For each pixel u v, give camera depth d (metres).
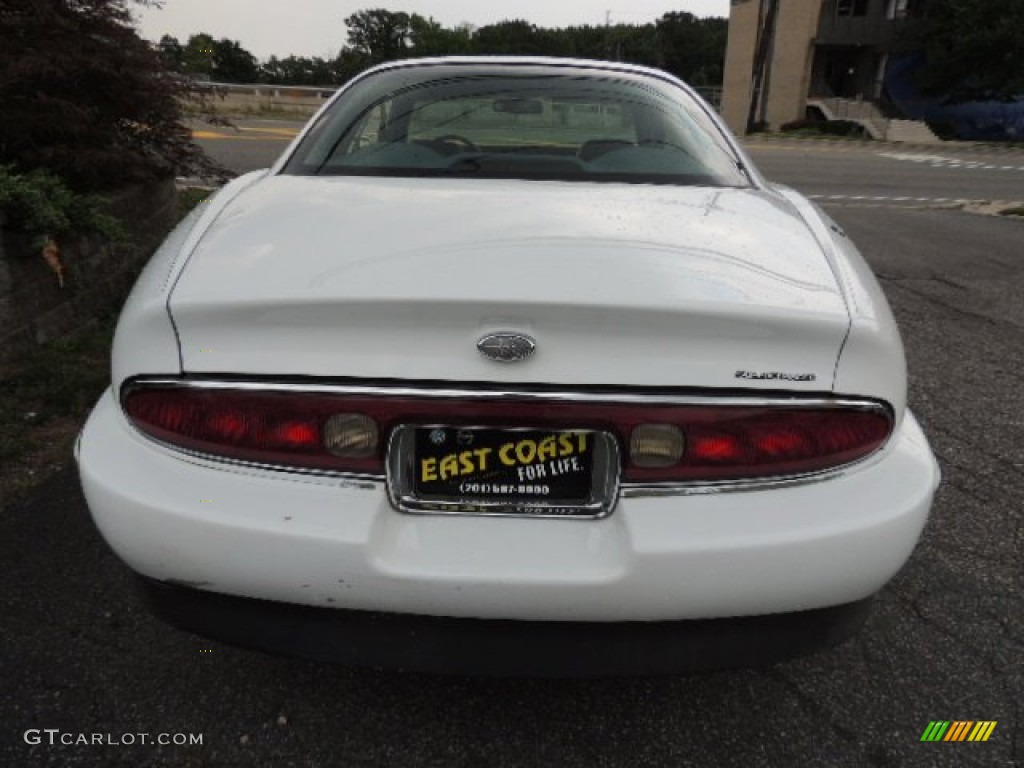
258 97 24.25
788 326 1.40
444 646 1.49
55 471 2.77
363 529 1.41
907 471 1.54
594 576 1.41
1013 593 2.34
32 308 3.54
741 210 1.92
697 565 1.41
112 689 1.88
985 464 3.12
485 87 2.45
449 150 2.30
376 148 2.30
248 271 1.49
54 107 3.94
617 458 1.43
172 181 5.73
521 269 1.47
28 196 3.38
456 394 1.40
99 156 4.14
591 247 1.57
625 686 1.97
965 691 1.97
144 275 1.67
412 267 1.47
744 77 38.44
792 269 1.59
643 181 2.17
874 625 2.20
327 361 1.41
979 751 1.79
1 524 2.47
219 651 2.02
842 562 1.45
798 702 1.93
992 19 32.81
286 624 1.50
